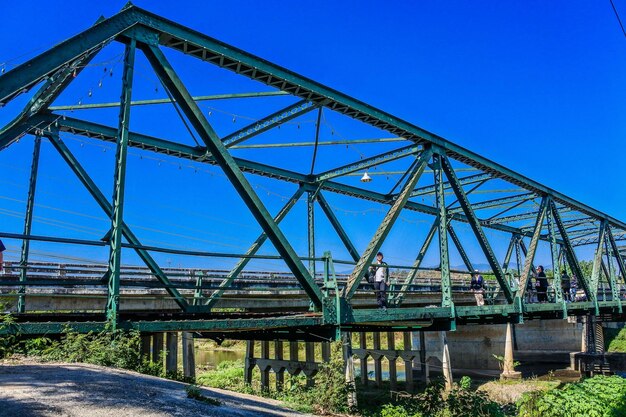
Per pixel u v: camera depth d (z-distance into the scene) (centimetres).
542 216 2105
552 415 1523
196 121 895
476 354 3962
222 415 663
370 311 1163
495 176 1877
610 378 1853
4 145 1127
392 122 1334
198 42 935
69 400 578
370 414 1523
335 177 1708
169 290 1316
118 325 749
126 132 799
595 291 2511
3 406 518
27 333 664
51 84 1030
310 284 1029
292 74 1095
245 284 2164
